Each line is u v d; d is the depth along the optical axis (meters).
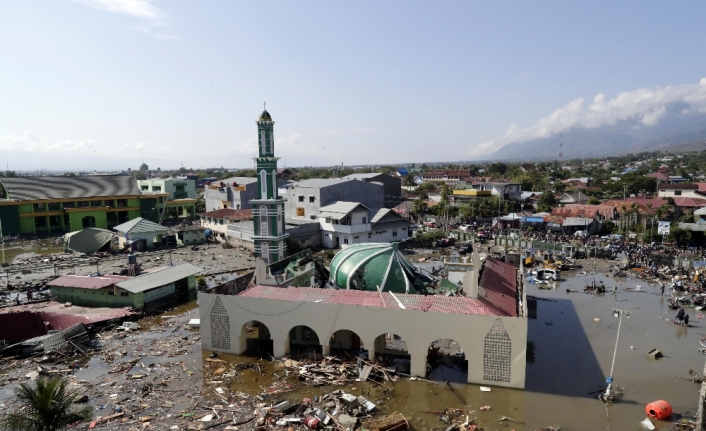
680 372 29.23
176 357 31.17
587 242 72.06
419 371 27.69
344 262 35.34
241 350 31.42
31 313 34.81
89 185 96.75
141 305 40.44
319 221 73.12
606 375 28.78
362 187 82.69
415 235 78.19
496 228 85.62
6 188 86.69
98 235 70.81
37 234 86.31
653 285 50.75
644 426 22.86
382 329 28.12
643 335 35.88
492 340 26.34
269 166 45.03
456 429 22.45
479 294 29.58
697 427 21.27
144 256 67.38
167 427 22.59
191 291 47.53
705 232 65.50
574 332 36.66
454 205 108.94
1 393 25.97
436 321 27.05
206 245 77.06
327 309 29.23
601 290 48.09
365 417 23.55
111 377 28.06
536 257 64.00
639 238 72.50
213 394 26.00
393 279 33.44
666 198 90.88
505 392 26.17
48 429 17.34
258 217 45.84
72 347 31.83
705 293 45.44
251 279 37.22
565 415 23.92
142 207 99.50
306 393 26.08
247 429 22.52
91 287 41.41
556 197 116.44
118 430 22.30
